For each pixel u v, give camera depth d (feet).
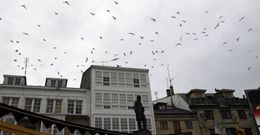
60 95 105.60
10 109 25.53
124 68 120.26
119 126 105.50
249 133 132.16
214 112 132.46
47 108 101.96
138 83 119.14
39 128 86.74
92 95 108.37
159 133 116.57
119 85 115.14
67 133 95.40
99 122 103.60
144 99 115.85
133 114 109.70
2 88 98.94
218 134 122.52
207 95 143.13
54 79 113.19
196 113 128.77
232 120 132.57
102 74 115.14
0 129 25.09
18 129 26.17
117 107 109.29
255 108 121.19
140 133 44.27
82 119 101.19
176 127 121.49
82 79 130.11
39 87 103.71
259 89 125.70
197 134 122.93
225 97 140.46
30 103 100.73
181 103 141.08
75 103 106.63
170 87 157.38
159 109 131.54
